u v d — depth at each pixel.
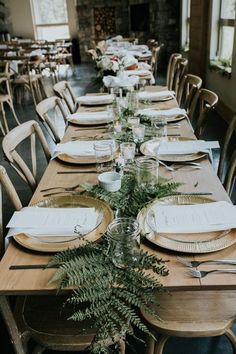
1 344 1.65
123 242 0.96
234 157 1.73
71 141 1.93
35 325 1.24
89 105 2.79
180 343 1.58
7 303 1.08
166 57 9.80
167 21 9.44
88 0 11.41
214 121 4.72
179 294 1.29
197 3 5.94
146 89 3.26
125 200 1.24
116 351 1.19
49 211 1.23
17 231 1.12
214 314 1.21
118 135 1.88
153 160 1.37
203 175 1.49
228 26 5.14
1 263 1.01
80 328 1.21
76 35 12.17
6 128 4.84
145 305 0.90
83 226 1.13
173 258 1.00
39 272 0.98
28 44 9.41
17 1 11.73
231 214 1.15
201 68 6.17
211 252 1.01
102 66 3.51
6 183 1.42
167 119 2.25
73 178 1.53
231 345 1.44
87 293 0.87
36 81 6.38
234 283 0.91
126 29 11.66
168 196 1.28
